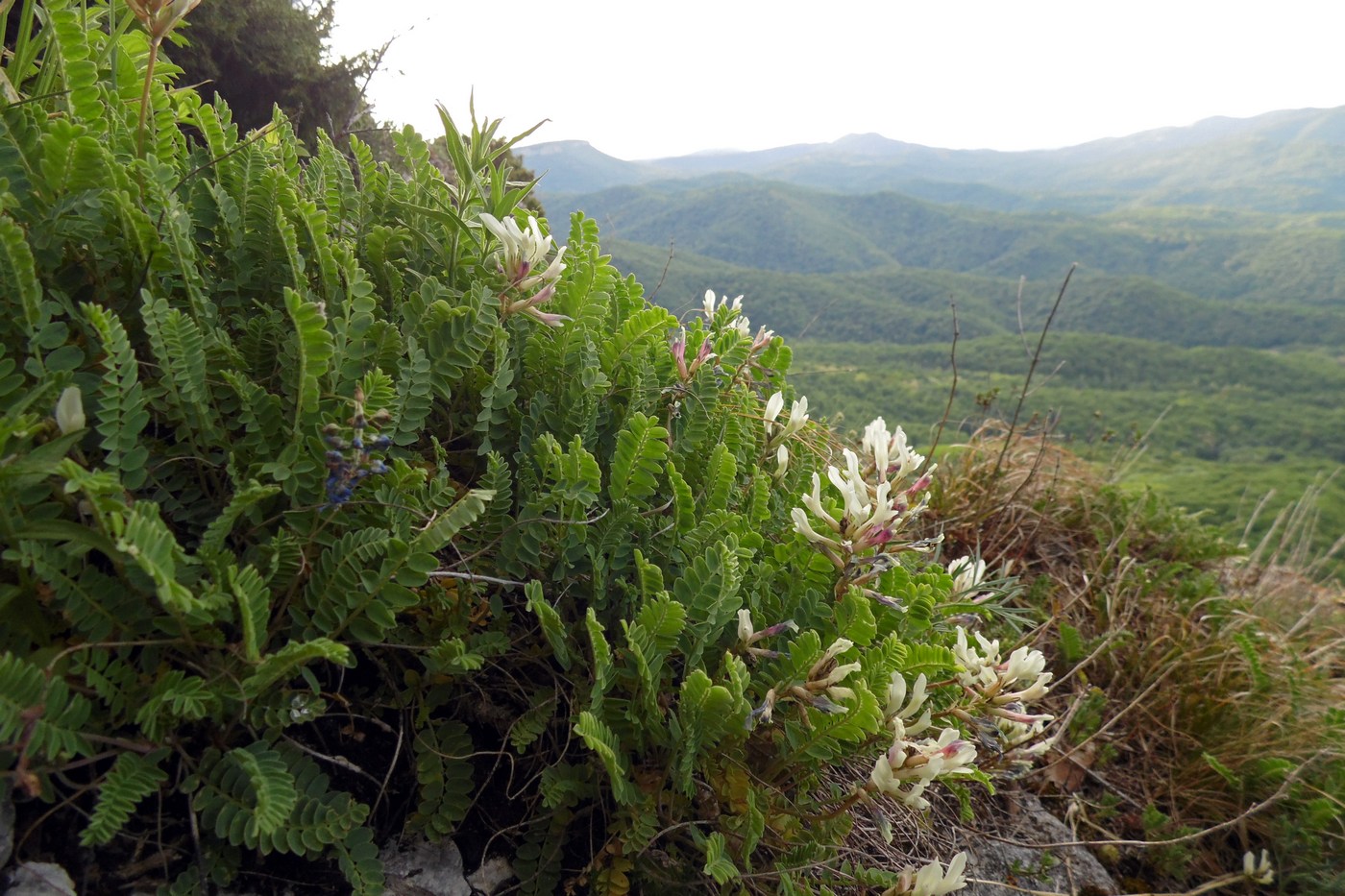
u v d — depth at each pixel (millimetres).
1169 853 2926
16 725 925
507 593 1646
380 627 1250
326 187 1913
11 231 1098
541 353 1910
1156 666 3562
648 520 1776
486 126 1851
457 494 1695
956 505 4203
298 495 1322
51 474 1075
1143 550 4711
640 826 1420
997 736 2225
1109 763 3289
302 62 5387
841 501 2084
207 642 1156
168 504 1259
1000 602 3156
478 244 1904
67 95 1444
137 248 1374
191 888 1114
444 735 1433
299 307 1216
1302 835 3006
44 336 1170
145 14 1413
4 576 1121
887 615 1891
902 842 2176
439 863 1403
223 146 1644
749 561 1703
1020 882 2479
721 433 2090
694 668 1568
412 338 1521
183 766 1178
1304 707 3469
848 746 1718
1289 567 5250
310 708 1217
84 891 1075
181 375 1234
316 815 1164
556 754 1600
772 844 1608
